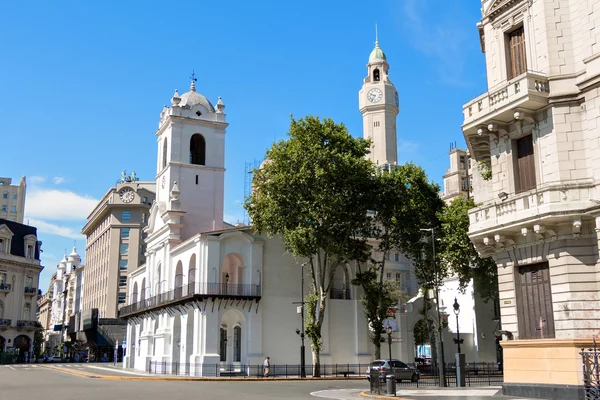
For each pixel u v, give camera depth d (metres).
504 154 26.94
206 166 66.88
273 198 49.44
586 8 24.70
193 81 71.19
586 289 23.02
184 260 58.25
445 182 89.00
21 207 143.62
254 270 54.50
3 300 94.38
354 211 51.31
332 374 55.19
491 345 63.59
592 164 23.80
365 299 52.97
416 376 43.72
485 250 27.55
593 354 21.61
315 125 49.81
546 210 23.20
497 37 28.19
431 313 63.59
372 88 111.38
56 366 76.69
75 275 155.25
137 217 119.38
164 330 59.66
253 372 51.94
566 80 24.78
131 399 25.05
